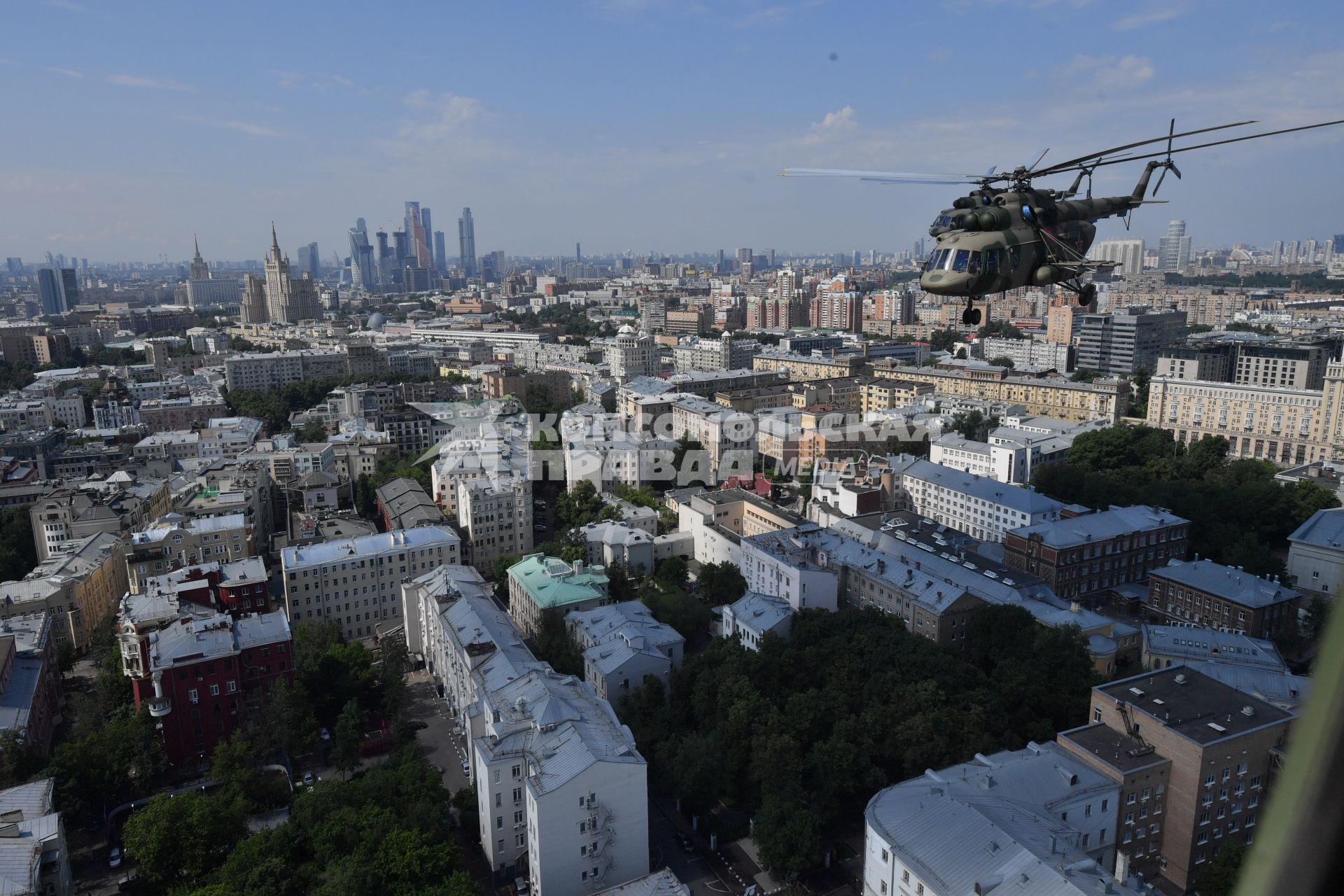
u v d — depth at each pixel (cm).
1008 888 11838
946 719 16762
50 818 14712
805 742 17275
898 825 13500
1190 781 14800
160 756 18475
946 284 6962
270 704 19350
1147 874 15288
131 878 15762
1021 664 18950
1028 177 7038
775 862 14975
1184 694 16288
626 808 15362
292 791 18175
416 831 14388
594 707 17300
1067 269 7206
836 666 19212
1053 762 14838
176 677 18888
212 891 13338
